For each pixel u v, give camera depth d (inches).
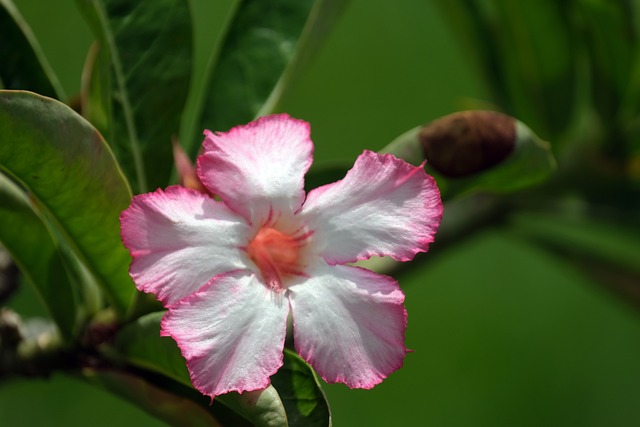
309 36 20.4
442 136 19.2
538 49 22.9
